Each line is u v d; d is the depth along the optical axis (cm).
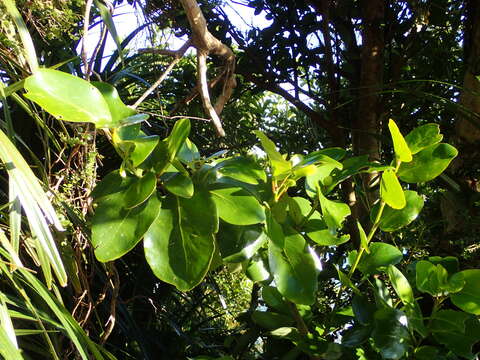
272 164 67
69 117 55
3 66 86
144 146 60
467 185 136
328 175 79
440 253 136
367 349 82
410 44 185
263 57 201
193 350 157
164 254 59
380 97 182
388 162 191
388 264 82
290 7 198
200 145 192
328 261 150
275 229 66
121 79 160
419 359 77
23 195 58
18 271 79
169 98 198
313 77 224
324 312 93
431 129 74
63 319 61
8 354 51
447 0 173
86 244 88
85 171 85
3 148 58
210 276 168
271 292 87
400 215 78
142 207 60
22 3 79
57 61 122
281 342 94
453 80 184
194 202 62
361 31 184
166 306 169
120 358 140
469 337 77
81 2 84
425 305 118
